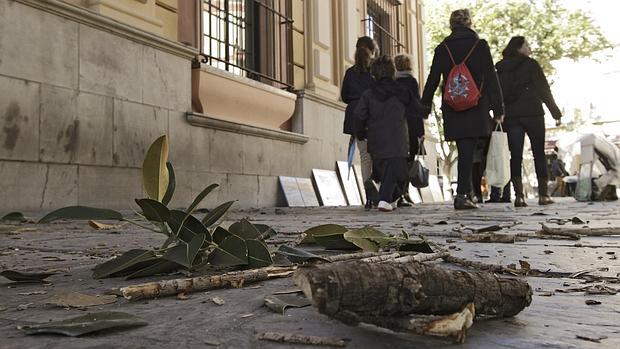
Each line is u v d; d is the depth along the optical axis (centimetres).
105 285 161
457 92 570
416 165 730
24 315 125
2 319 121
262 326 108
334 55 1191
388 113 612
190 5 785
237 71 916
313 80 1095
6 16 525
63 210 152
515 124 691
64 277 178
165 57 709
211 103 801
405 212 623
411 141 709
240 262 163
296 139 1002
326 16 1148
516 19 2103
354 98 712
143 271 168
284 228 404
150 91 687
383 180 629
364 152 705
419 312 89
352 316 81
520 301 108
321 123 1095
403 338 96
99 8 623
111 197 632
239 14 928
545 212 561
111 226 431
